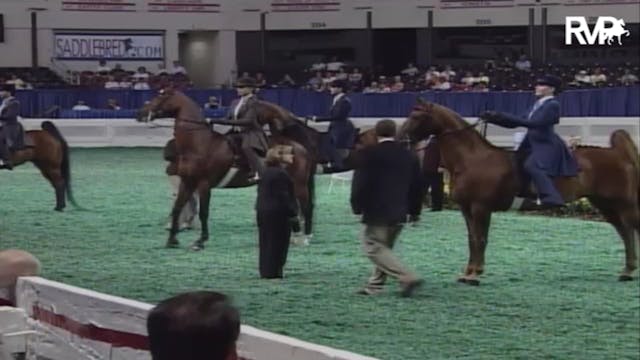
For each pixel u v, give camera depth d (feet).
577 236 57.88
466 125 43.21
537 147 42.80
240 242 55.77
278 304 38.45
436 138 43.75
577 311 37.06
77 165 105.60
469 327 34.27
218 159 52.85
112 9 160.04
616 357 29.91
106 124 130.62
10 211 69.67
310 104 136.67
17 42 156.46
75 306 19.67
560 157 42.80
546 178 42.34
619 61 155.12
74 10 158.61
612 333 33.32
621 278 43.60
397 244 54.44
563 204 42.91
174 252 52.29
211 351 9.71
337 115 63.57
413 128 42.75
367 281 43.34
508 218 66.13
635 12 153.58
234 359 10.21
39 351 20.40
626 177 44.01
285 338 15.71
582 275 45.11
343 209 71.31
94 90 138.21
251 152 52.95
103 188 84.07
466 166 42.68
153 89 140.46
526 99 124.88
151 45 162.50
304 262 48.88
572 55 157.28
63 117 133.69
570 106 123.03
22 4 155.84
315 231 59.88
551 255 50.90
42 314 20.42
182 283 43.37
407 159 39.22
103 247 53.83
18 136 68.18
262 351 15.88
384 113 132.36
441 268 46.88
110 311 18.92
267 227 44.04
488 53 162.61
